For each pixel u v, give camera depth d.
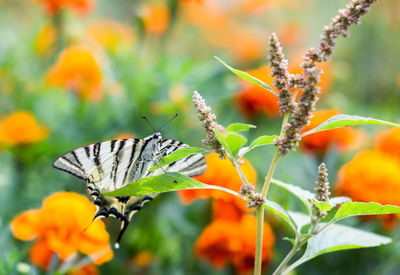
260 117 1.27
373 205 1.06
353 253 1.18
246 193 1.06
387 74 1.52
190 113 1.25
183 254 1.20
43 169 1.23
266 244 1.16
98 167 1.12
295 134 1.05
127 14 1.72
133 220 1.21
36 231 1.13
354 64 1.56
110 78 1.25
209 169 1.17
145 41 1.29
